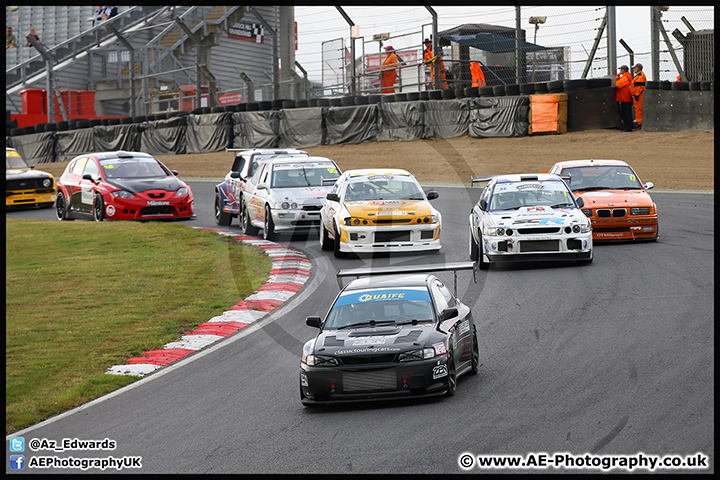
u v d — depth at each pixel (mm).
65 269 57719
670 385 26516
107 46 174125
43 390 32938
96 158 80562
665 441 21672
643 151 94750
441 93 111375
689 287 42062
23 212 94125
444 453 22016
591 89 103250
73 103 166625
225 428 26500
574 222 49562
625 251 54094
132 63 140375
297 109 119250
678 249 53250
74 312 46312
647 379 27453
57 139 140375
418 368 26938
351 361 27266
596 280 45562
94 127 135875
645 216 56094
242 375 33312
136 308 46719
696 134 97938
